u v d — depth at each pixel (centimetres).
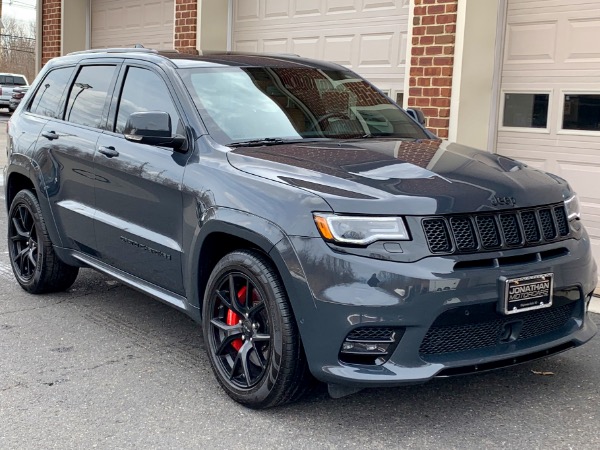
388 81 848
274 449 346
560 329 395
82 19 1361
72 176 530
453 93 720
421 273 337
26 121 606
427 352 349
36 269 588
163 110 463
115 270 509
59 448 348
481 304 347
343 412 384
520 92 714
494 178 382
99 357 466
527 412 385
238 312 389
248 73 486
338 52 901
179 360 462
